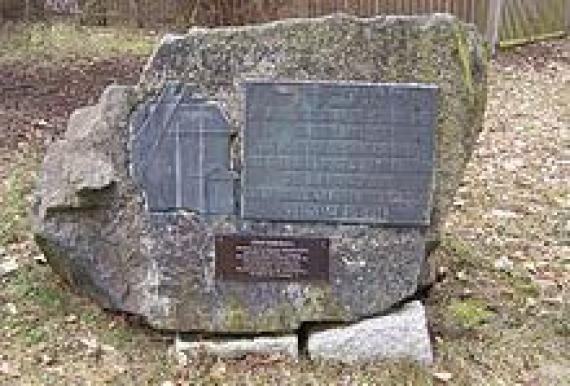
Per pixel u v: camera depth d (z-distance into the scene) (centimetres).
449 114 392
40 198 416
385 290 401
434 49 386
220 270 400
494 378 397
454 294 462
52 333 419
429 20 386
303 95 382
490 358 411
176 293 404
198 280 402
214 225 396
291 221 394
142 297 408
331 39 382
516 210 587
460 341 423
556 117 795
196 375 392
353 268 398
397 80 386
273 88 381
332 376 394
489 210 584
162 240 400
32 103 784
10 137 688
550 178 651
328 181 390
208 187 393
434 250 424
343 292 401
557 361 411
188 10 1083
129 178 399
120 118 397
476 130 404
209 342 405
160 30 1088
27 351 406
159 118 390
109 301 414
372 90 382
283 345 403
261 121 385
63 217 404
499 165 673
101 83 857
